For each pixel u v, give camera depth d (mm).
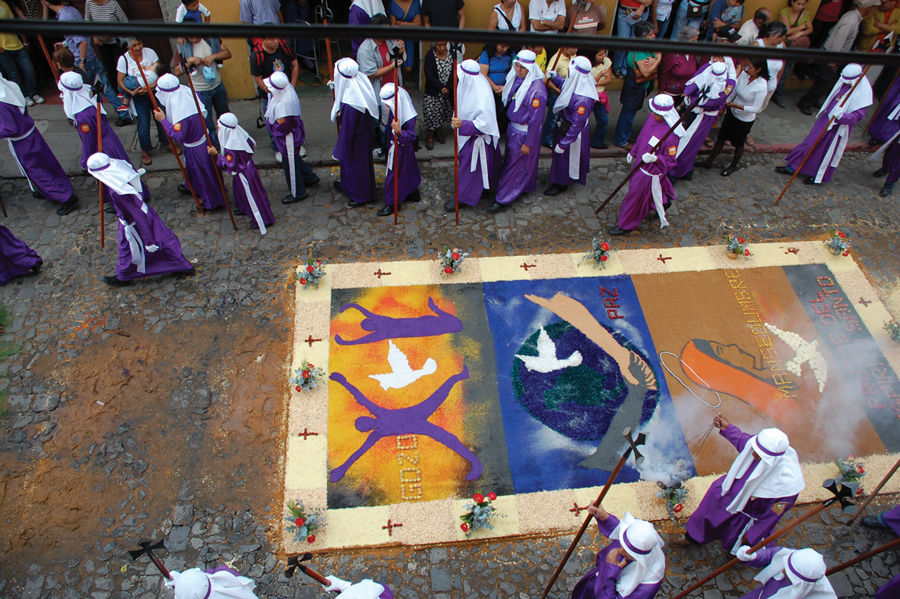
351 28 2150
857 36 11688
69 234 8922
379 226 9219
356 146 8773
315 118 11031
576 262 8867
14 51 10391
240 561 6184
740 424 7367
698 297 8578
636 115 11617
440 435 7102
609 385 7617
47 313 7984
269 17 10016
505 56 10211
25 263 8195
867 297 8695
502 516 6535
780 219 9711
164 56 11148
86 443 6891
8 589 5930
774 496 5520
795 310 8500
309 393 7348
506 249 9023
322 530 6379
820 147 9766
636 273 8805
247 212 8875
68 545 6211
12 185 9578
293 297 8312
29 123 8523
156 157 10141
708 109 9312
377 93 10047
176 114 8359
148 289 8289
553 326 8133
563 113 9016
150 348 7703
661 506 6680
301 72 11969
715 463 7035
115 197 7441
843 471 6926
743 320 8352
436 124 10094
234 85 11320
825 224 9672
